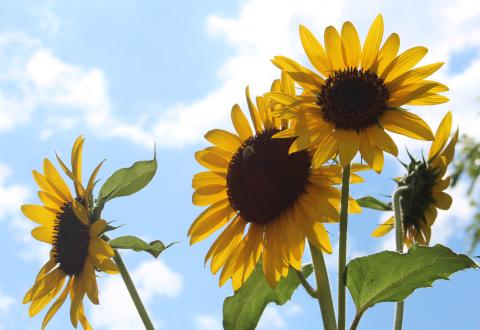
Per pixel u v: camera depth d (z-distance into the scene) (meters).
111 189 0.78
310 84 0.70
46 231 0.84
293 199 0.72
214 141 0.77
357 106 0.68
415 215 0.81
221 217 0.77
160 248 0.74
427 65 0.69
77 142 0.81
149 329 0.71
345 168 0.66
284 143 0.74
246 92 0.77
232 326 0.74
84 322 0.80
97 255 0.74
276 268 0.71
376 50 0.70
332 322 0.67
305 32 0.71
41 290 0.82
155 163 0.76
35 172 0.85
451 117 0.81
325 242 0.69
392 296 0.67
